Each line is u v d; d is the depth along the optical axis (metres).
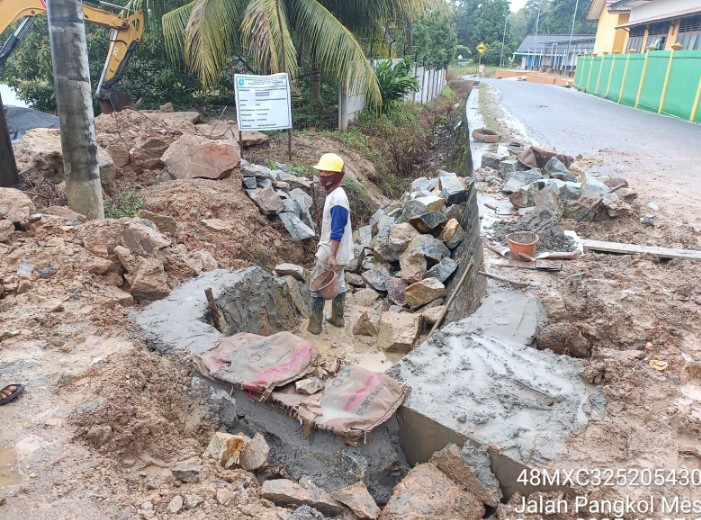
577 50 50.03
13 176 6.28
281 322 5.72
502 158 9.13
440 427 3.22
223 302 4.75
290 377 3.59
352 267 7.82
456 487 3.05
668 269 5.46
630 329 4.28
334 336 5.84
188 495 2.75
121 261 4.88
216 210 6.94
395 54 20.09
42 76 15.46
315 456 3.29
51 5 5.15
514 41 67.38
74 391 3.30
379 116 15.01
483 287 5.23
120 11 12.70
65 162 5.65
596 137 13.13
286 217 7.66
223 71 15.32
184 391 3.58
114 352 3.71
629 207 6.80
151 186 7.38
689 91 16.56
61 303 4.24
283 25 10.73
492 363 3.81
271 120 9.09
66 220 5.27
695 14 21.05
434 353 3.96
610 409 3.36
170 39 12.67
